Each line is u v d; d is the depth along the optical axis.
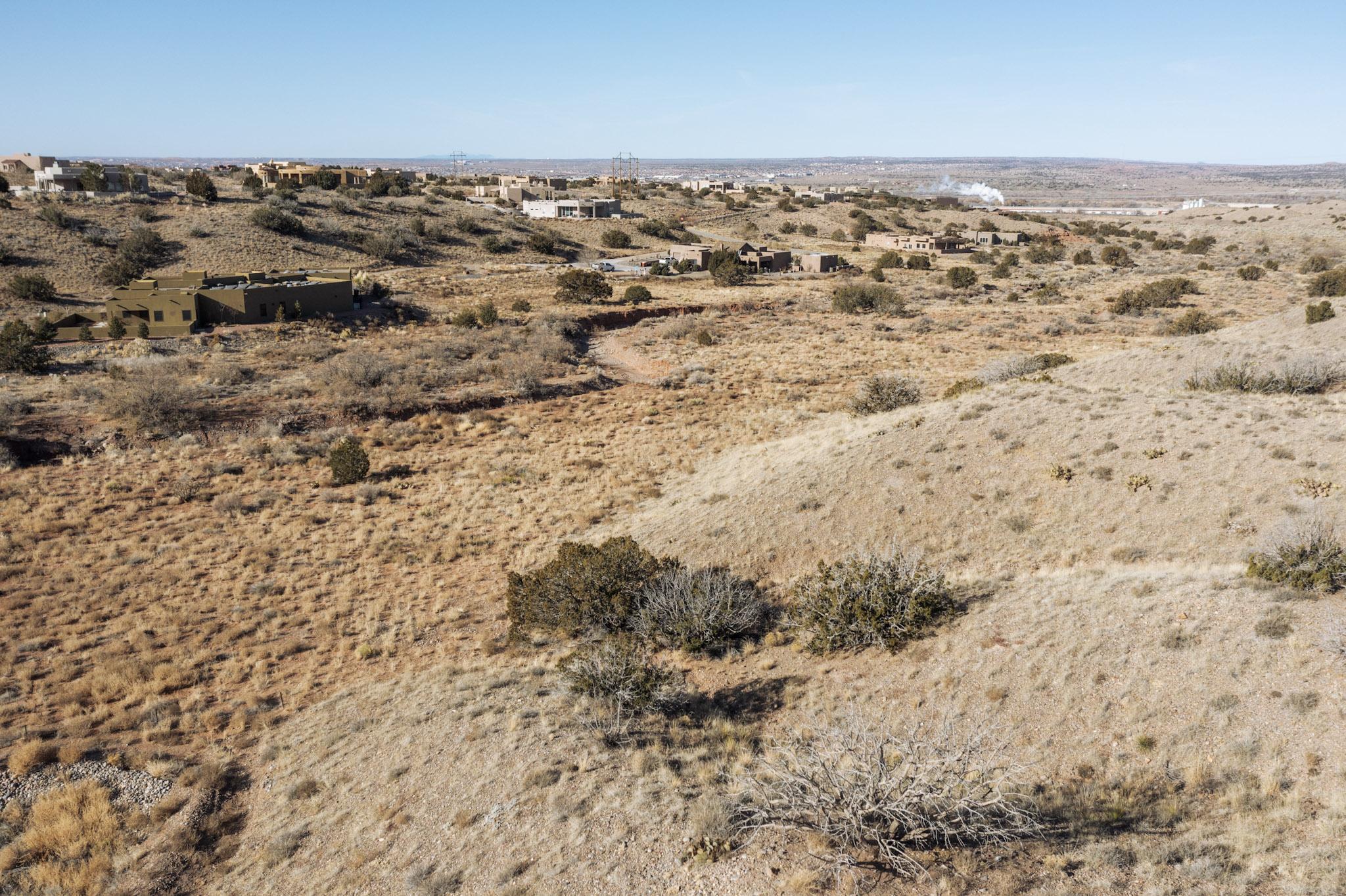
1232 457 24.19
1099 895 9.55
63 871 13.41
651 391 54.94
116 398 42.16
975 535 23.67
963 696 15.38
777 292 101.19
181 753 17.08
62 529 29.91
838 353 65.44
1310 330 46.44
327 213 121.81
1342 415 26.48
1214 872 9.65
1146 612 16.59
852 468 28.25
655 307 87.00
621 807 13.20
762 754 14.92
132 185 115.31
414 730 16.94
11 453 37.09
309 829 14.14
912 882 10.20
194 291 62.78
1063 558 21.64
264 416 44.38
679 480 35.62
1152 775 12.11
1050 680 15.08
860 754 11.51
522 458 40.16
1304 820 10.33
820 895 10.14
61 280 79.31
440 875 12.09
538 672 19.67
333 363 54.56
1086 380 40.44
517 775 14.62
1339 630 13.68
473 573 27.17
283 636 22.88
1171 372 38.97
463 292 92.38
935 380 54.16
